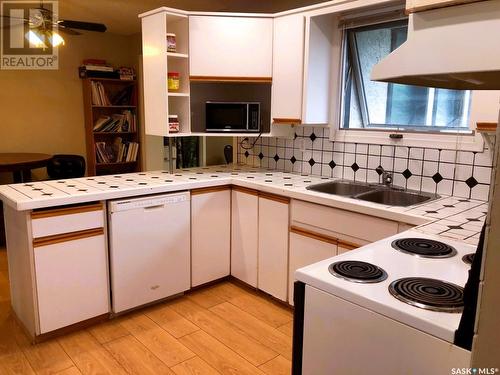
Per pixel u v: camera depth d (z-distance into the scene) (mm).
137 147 5715
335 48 2895
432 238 1552
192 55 2881
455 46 801
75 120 5465
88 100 5297
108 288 2455
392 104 2734
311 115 2828
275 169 3430
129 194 2430
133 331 2408
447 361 914
